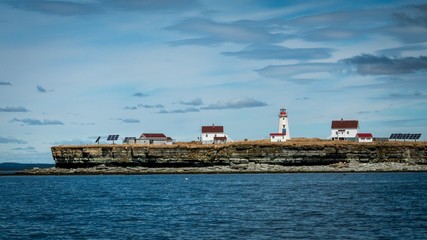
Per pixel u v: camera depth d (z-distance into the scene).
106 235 53.62
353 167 183.50
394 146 190.25
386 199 85.75
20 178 185.00
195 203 82.19
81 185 133.50
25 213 71.81
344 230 55.09
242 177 158.38
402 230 54.94
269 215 66.50
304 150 187.38
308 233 53.53
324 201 83.00
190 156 190.38
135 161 193.12
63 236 53.38
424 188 108.94
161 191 107.50
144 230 56.16
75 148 196.12
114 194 102.12
